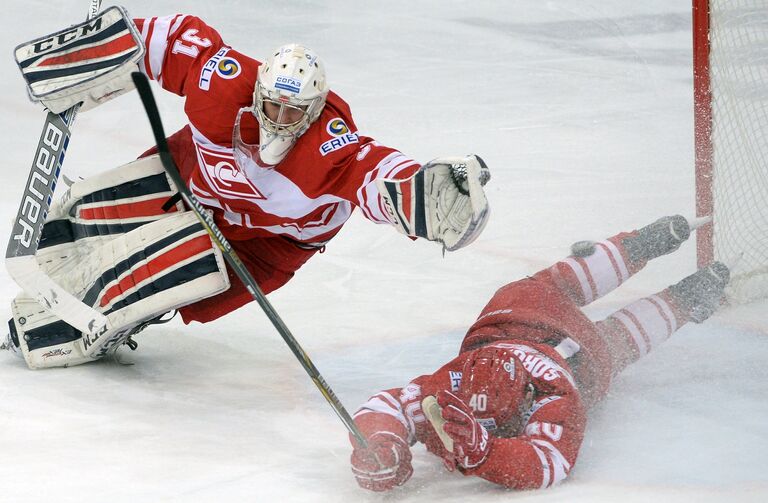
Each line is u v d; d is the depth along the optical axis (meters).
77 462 13.59
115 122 34.78
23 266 16.58
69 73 16.62
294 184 15.63
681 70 39.19
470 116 35.25
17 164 31.41
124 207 17.42
